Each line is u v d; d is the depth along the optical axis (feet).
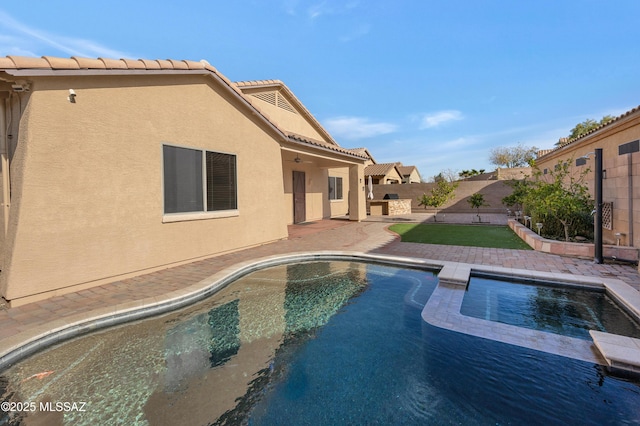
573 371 12.02
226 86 29.30
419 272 26.35
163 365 13.01
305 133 63.82
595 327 15.89
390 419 9.91
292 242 37.99
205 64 26.81
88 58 19.07
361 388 11.49
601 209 25.96
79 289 19.54
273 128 36.22
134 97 22.38
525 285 22.30
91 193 19.99
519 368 12.41
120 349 14.17
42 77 17.49
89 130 19.79
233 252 31.48
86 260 19.84
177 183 25.75
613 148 33.30
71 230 19.03
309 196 63.67
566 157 48.29
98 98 20.22
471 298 20.01
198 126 27.37
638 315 16.10
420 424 9.67
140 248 22.99
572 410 10.17
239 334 15.93
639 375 11.28
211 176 28.84
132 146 22.33
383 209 82.48
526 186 51.16
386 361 13.32
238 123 31.86
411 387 11.54
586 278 21.25
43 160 17.69
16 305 16.79
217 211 29.53
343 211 78.69
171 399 10.88
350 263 29.43
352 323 17.12
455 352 13.73
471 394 11.03
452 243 37.19
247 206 33.30
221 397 11.00
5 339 12.91
